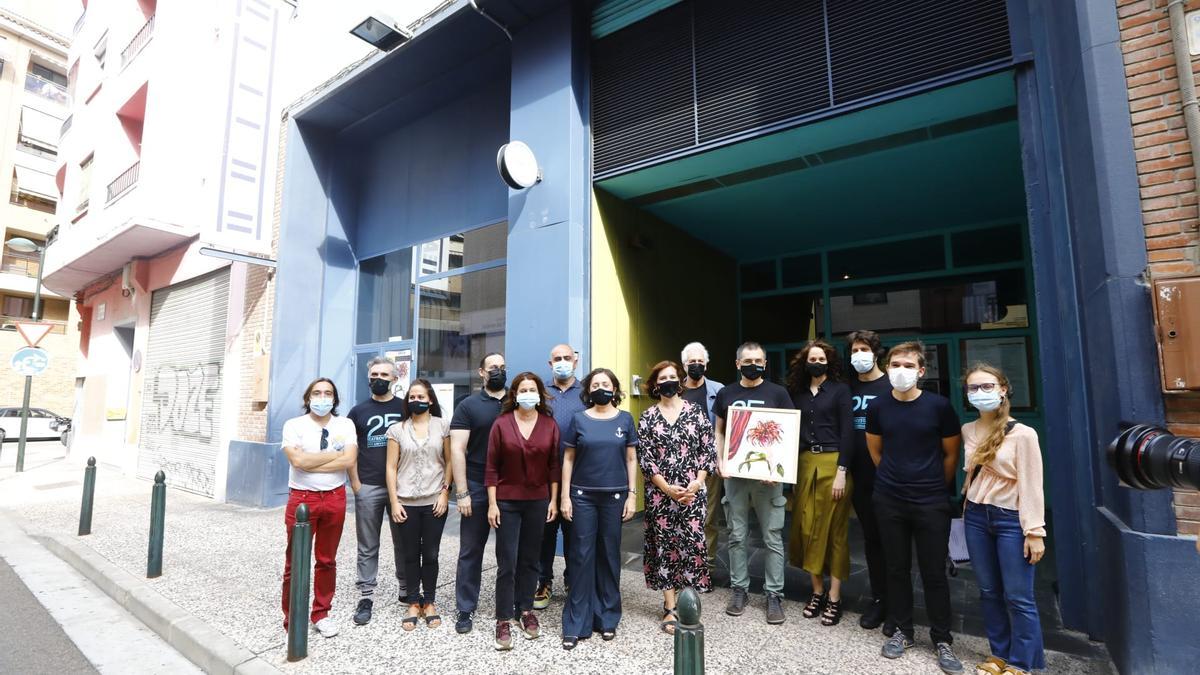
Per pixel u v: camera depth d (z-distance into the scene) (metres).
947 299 7.56
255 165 8.45
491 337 7.07
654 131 5.69
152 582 4.76
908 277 7.81
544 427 3.71
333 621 3.75
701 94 5.42
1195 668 2.67
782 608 3.96
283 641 3.60
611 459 3.62
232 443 8.62
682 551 3.68
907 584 3.34
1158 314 2.91
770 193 6.41
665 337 7.23
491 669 3.20
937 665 3.16
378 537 4.03
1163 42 3.10
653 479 3.69
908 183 6.12
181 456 10.06
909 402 3.40
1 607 4.51
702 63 5.45
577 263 5.83
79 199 12.89
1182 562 2.74
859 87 4.56
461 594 3.71
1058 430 3.63
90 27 13.72
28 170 24.53
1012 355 7.06
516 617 3.88
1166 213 3.00
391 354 8.34
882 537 3.42
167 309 11.27
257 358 8.52
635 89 5.86
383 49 6.67
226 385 9.12
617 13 5.95
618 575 3.62
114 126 11.43
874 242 8.14
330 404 3.78
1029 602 2.94
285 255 8.34
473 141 7.63
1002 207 6.87
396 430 3.91
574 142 5.92
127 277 12.15
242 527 6.82
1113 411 3.09
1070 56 3.48
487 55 6.97
